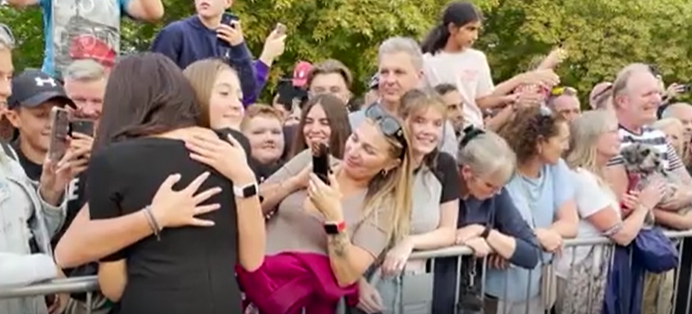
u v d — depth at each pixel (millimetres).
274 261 2768
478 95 4742
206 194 2232
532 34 14703
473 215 3273
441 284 3207
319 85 4434
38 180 3014
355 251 2773
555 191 3590
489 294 3365
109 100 2289
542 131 3484
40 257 2428
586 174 3715
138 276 2205
